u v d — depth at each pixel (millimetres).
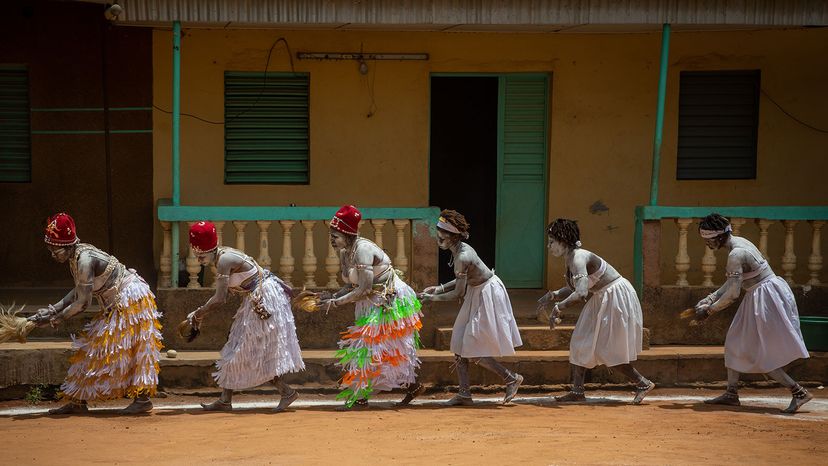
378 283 7559
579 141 11141
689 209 9477
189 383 8633
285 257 9164
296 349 7527
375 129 10977
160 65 10531
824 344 9258
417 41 10906
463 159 12086
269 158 10914
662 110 9383
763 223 9625
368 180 11016
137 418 7176
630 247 11227
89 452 5781
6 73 10406
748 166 11273
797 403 7746
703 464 5449
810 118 11125
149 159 10602
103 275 7141
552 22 9086
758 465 5469
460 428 6660
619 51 11070
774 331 7738
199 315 7332
